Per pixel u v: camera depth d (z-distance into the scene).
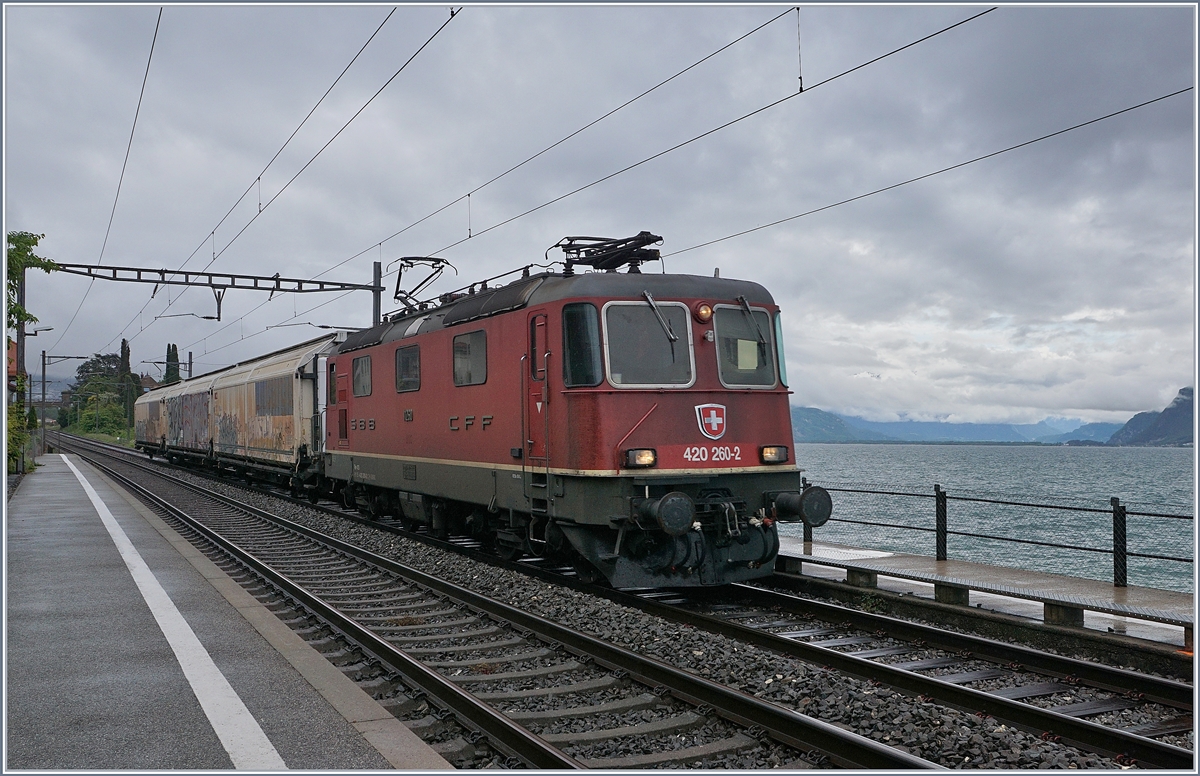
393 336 15.47
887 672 6.95
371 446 16.45
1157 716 6.27
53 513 19.09
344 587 11.09
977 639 7.84
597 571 10.92
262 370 25.72
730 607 10.30
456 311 13.13
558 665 7.45
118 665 6.89
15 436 28.72
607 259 11.73
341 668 7.21
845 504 64.56
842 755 5.21
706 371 10.47
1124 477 95.31
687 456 10.16
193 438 35.38
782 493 10.54
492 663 7.53
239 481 30.42
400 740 5.29
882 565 11.38
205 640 7.67
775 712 5.64
